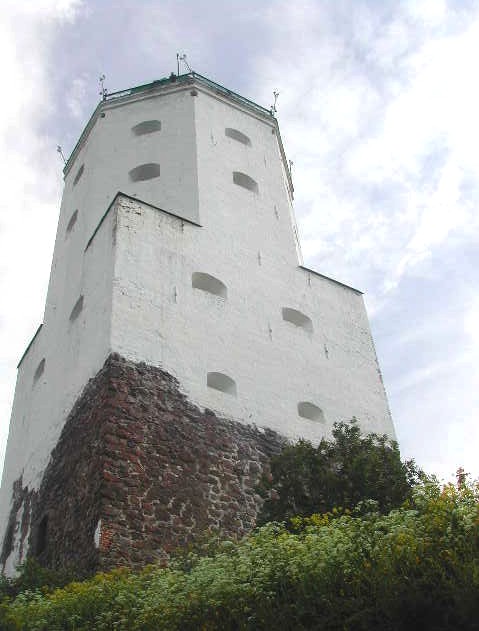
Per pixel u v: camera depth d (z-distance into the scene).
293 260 22.28
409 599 7.69
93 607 9.85
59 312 20.98
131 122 24.42
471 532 8.05
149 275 18.16
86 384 16.64
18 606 10.60
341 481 13.96
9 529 18.84
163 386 16.22
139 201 19.45
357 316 22.50
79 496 14.84
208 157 23.09
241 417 17.14
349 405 19.77
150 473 14.72
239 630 8.52
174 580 9.58
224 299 19.31
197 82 25.44
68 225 23.45
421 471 14.23
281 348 19.48
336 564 8.47
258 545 9.74
